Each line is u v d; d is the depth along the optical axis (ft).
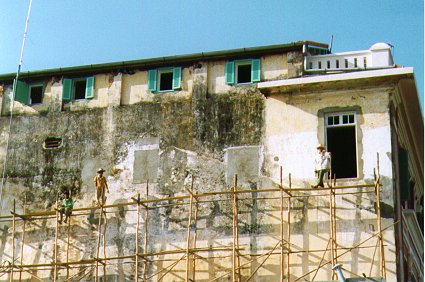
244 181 107.14
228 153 109.09
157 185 110.11
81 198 112.47
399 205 105.19
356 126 105.09
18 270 109.40
